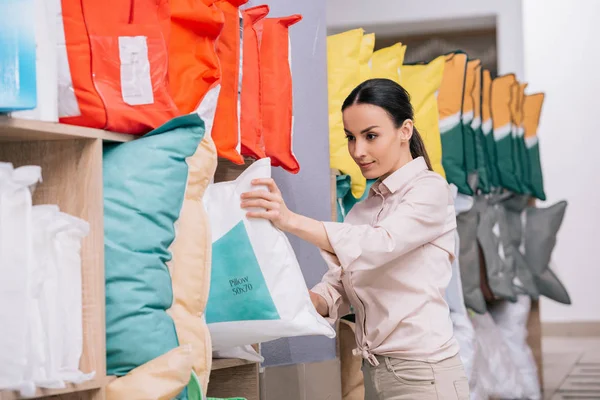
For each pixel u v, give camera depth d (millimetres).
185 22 1910
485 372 4523
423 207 2139
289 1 2771
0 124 1414
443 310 2193
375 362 2191
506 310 5031
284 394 2600
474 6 6676
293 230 1998
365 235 2064
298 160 2762
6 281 1391
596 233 7984
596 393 4969
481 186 4355
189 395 1720
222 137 2039
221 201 1965
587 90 7969
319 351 2721
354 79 3213
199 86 1923
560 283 5203
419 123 3615
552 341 7758
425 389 2129
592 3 7957
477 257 4254
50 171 1631
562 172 8031
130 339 1604
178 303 1750
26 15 1404
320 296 2301
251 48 2203
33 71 1405
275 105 2357
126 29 1687
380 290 2182
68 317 1525
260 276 1907
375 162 2240
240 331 1933
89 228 1590
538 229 5270
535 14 8055
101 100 1620
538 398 4852
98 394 1572
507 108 4867
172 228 1696
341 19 6844
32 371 1421
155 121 1715
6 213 1401
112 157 1677
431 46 7625
